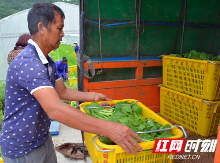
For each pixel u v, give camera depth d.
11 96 1.29
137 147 1.32
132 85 3.74
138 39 3.70
